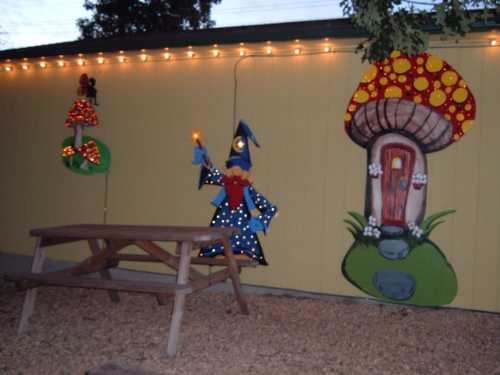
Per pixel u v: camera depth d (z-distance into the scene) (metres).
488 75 5.29
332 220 5.84
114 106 6.83
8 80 7.48
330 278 5.86
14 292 6.36
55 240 5.02
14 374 3.73
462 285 5.39
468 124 5.34
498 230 5.27
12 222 7.45
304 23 5.57
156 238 4.35
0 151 7.52
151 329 4.82
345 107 5.79
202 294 6.22
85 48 6.54
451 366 3.92
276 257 6.06
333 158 5.84
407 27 4.29
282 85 6.04
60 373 3.76
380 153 5.63
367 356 4.12
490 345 4.43
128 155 6.77
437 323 5.05
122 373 3.36
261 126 6.12
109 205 6.87
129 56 6.62
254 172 6.14
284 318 5.21
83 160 6.93
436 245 5.45
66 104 7.13
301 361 3.99
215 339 4.53
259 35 5.72
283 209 6.03
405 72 5.55
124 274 6.80
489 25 4.96
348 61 5.77
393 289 5.59
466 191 5.36
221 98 6.30
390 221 5.60
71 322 5.06
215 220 6.10
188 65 6.46
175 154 6.53
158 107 6.61
